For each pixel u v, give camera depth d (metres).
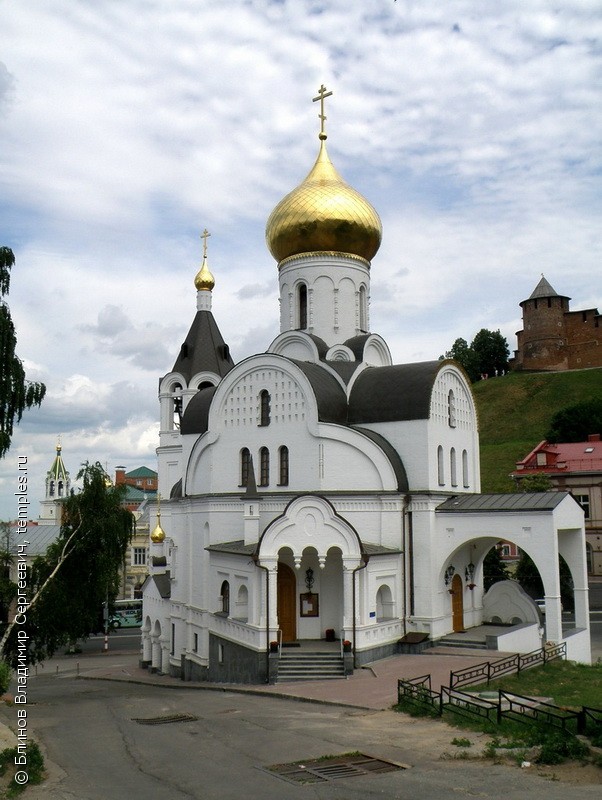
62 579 43.34
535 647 42.25
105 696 40.06
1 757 22.39
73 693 43.22
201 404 52.53
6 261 41.59
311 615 41.91
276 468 44.66
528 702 27.66
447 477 46.12
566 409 124.44
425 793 18.41
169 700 35.72
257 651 38.12
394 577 42.16
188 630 48.44
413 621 42.44
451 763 20.92
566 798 17.62
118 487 46.91
